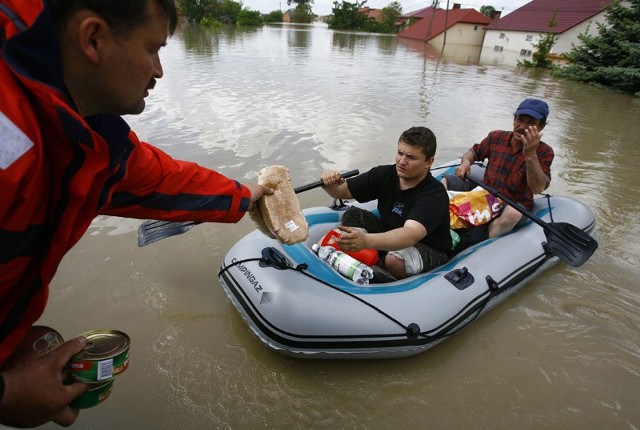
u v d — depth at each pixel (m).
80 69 0.80
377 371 2.24
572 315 2.70
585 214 3.41
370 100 7.98
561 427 1.97
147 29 0.81
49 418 0.89
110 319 2.44
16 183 0.69
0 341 0.87
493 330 2.56
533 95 9.41
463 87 9.89
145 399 2.00
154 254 3.03
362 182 2.64
